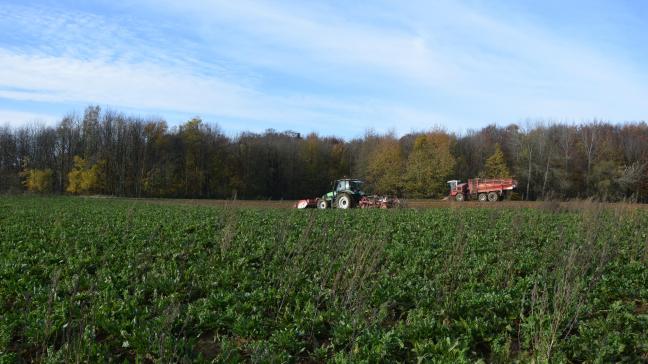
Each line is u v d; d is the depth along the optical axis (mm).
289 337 6930
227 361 6141
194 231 17312
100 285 9008
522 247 13781
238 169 74062
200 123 72188
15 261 11430
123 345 6676
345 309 7801
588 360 6434
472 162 72438
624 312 8086
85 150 68625
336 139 96500
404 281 10117
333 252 11242
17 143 71688
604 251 9570
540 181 63844
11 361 6180
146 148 67438
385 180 66000
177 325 7242
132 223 18984
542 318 6840
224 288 9492
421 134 74438
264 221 20484
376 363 6211
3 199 42156
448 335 7090
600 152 62750
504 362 6324
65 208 29203
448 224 20000
